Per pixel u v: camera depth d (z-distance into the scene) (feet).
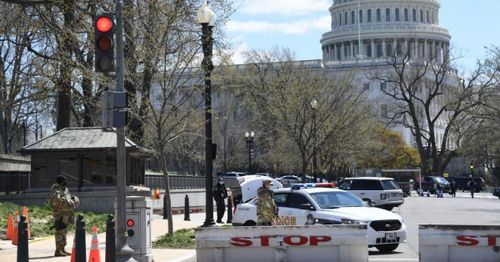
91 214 112.16
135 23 86.79
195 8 92.07
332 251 54.75
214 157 87.15
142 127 114.73
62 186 66.64
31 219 100.27
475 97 334.24
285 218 75.82
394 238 71.26
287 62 251.19
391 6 593.01
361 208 74.43
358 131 226.17
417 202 211.20
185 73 107.76
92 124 154.10
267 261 55.26
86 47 114.01
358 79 354.95
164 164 83.97
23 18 124.98
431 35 578.25
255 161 344.69
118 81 53.57
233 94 300.81
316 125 177.47
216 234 55.57
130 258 53.21
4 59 181.06
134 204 59.82
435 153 361.51
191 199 161.89
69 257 64.90
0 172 135.95
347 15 604.90
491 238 52.95
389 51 577.84
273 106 192.65
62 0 84.43
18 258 46.98
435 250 53.62
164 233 92.63
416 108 412.98
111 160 120.26
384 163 351.87
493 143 319.47
